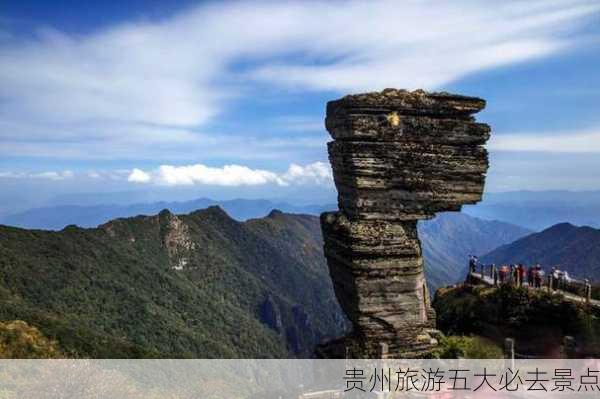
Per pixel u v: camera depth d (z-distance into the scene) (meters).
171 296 199.00
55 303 142.25
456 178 33.50
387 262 32.53
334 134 34.81
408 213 33.12
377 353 32.12
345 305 34.41
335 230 33.84
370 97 32.19
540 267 39.25
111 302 163.25
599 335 32.16
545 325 35.25
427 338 32.94
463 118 33.53
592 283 37.72
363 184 32.41
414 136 32.84
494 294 39.06
